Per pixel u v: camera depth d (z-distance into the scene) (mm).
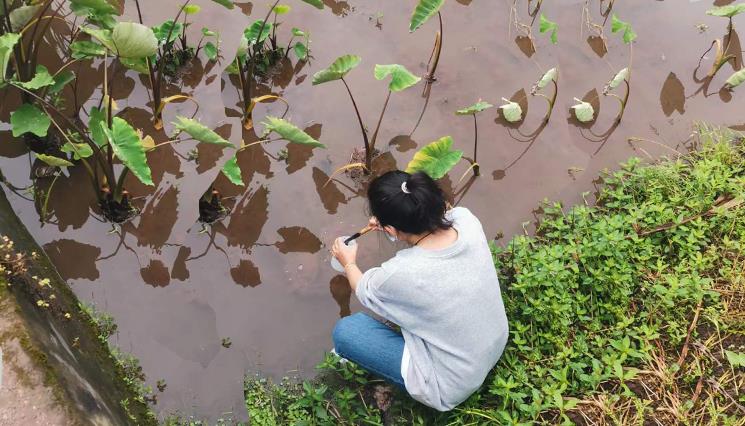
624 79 4133
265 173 4043
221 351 3262
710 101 4535
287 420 2975
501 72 4652
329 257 3686
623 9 5121
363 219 3867
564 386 2906
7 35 3248
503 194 4004
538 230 3773
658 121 4406
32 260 3088
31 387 2244
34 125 3467
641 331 3127
